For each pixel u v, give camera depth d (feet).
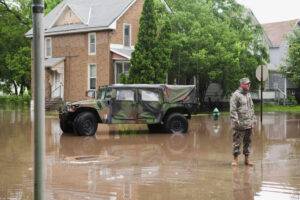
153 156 43.55
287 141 56.03
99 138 58.13
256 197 26.71
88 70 117.70
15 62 148.36
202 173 34.37
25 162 39.96
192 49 110.42
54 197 26.78
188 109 65.67
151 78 100.17
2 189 29.14
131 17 116.88
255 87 125.70
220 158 42.06
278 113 116.57
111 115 61.46
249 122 36.91
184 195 27.27
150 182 31.12
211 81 121.49
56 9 134.72
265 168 36.45
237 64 111.86
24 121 83.87
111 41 113.19
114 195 27.35
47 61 123.44
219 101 134.82
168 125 64.23
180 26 112.98
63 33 121.70
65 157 42.98
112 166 37.86
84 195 27.30
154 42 100.63
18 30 155.74
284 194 27.48
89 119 60.85
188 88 65.57
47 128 71.10
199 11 113.80
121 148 49.19
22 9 156.35
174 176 33.24
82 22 117.80
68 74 122.21
